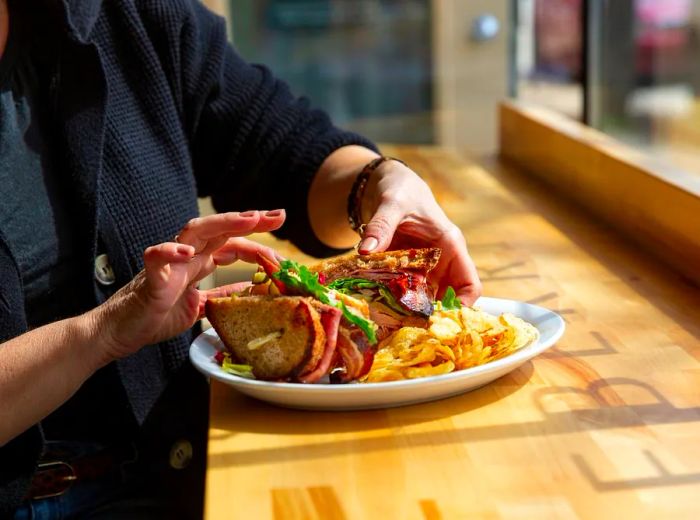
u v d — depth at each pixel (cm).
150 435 133
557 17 248
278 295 102
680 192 141
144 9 143
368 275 105
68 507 127
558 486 82
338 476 86
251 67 165
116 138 135
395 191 125
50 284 127
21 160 126
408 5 382
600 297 133
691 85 171
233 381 99
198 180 164
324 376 103
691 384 101
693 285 137
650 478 82
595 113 224
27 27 128
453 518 78
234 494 84
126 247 133
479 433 92
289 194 156
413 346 102
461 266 122
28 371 103
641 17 193
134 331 102
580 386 102
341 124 403
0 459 114
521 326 107
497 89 368
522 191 206
